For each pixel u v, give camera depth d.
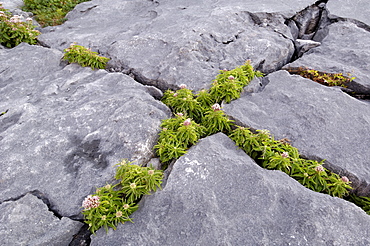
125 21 2.37
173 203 0.96
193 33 1.84
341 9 2.10
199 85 1.53
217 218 0.91
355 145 1.18
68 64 1.80
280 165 1.09
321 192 1.05
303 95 1.42
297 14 2.12
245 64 1.57
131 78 1.60
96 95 1.46
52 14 2.58
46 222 0.93
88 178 1.06
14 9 2.41
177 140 1.15
